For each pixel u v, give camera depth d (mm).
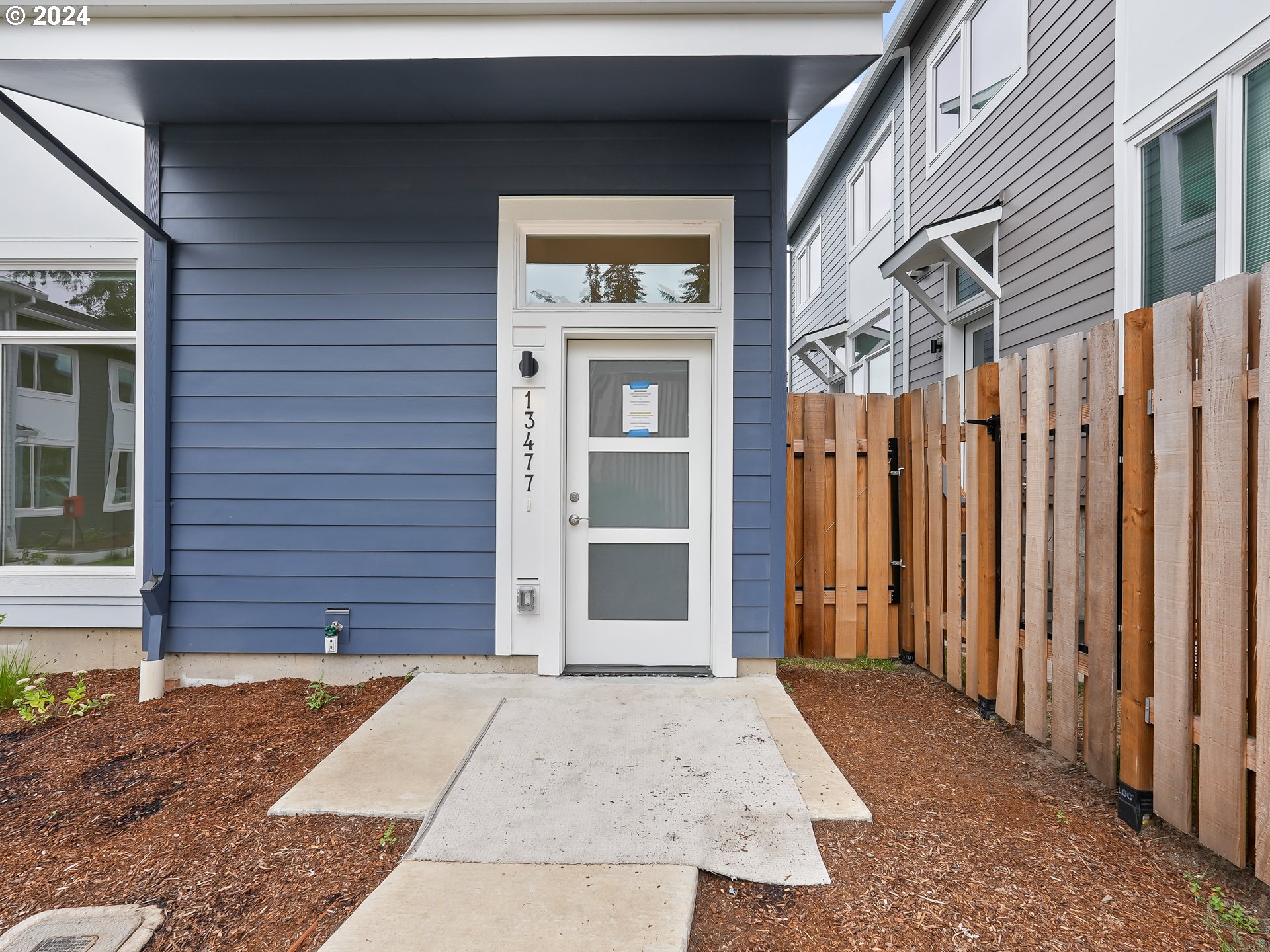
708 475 3758
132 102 3422
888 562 4238
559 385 3652
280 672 3701
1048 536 2734
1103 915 1769
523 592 3615
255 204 3682
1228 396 1834
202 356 3680
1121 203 4074
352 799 2301
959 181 6055
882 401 4246
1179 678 2012
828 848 2084
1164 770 2068
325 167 3684
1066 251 4625
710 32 2885
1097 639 2400
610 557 3771
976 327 6035
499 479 3645
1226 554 1855
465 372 3680
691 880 1880
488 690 3379
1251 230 3318
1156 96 3805
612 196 3658
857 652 4281
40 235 4191
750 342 3652
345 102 3408
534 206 3658
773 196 3621
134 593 4133
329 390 3682
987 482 3156
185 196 3686
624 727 2902
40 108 4125
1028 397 2816
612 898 1793
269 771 2588
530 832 2111
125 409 4242
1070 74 4551
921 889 1881
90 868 1998
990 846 2088
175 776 2549
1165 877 1931
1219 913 1766
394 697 3281
